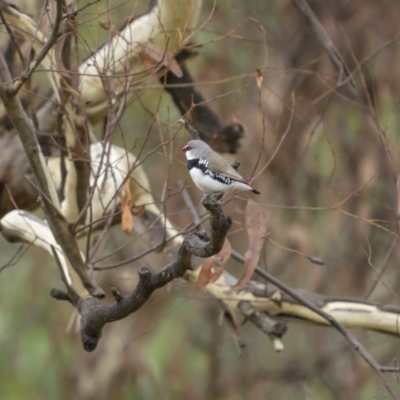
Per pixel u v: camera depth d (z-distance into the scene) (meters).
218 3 12.68
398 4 13.55
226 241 7.96
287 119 12.73
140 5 10.57
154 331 14.41
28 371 15.50
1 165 11.18
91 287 8.02
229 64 13.49
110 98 7.77
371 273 12.93
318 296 9.52
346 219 13.37
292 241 12.89
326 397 15.05
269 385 14.95
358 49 13.23
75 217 9.43
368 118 12.57
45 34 8.83
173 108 14.40
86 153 8.36
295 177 13.71
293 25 13.45
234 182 6.92
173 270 6.77
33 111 9.55
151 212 10.39
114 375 13.13
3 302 16.08
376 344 14.18
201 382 15.37
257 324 9.48
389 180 12.52
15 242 9.73
